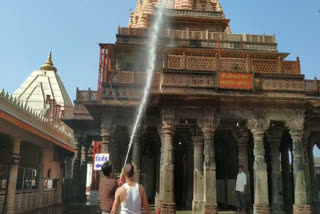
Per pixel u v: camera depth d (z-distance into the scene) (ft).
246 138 55.26
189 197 60.90
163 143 48.24
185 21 86.17
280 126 53.72
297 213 44.19
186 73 46.96
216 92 46.55
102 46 62.85
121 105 49.32
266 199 44.14
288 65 49.34
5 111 38.99
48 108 88.38
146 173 73.15
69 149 76.23
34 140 58.44
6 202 46.68
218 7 94.07
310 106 48.03
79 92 62.23
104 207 19.88
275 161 53.57
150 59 71.00
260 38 77.00
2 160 54.44
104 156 42.11
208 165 44.80
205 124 46.03
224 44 74.59
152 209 55.42
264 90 47.19
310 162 60.75
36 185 63.98
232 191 60.34
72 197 77.15
